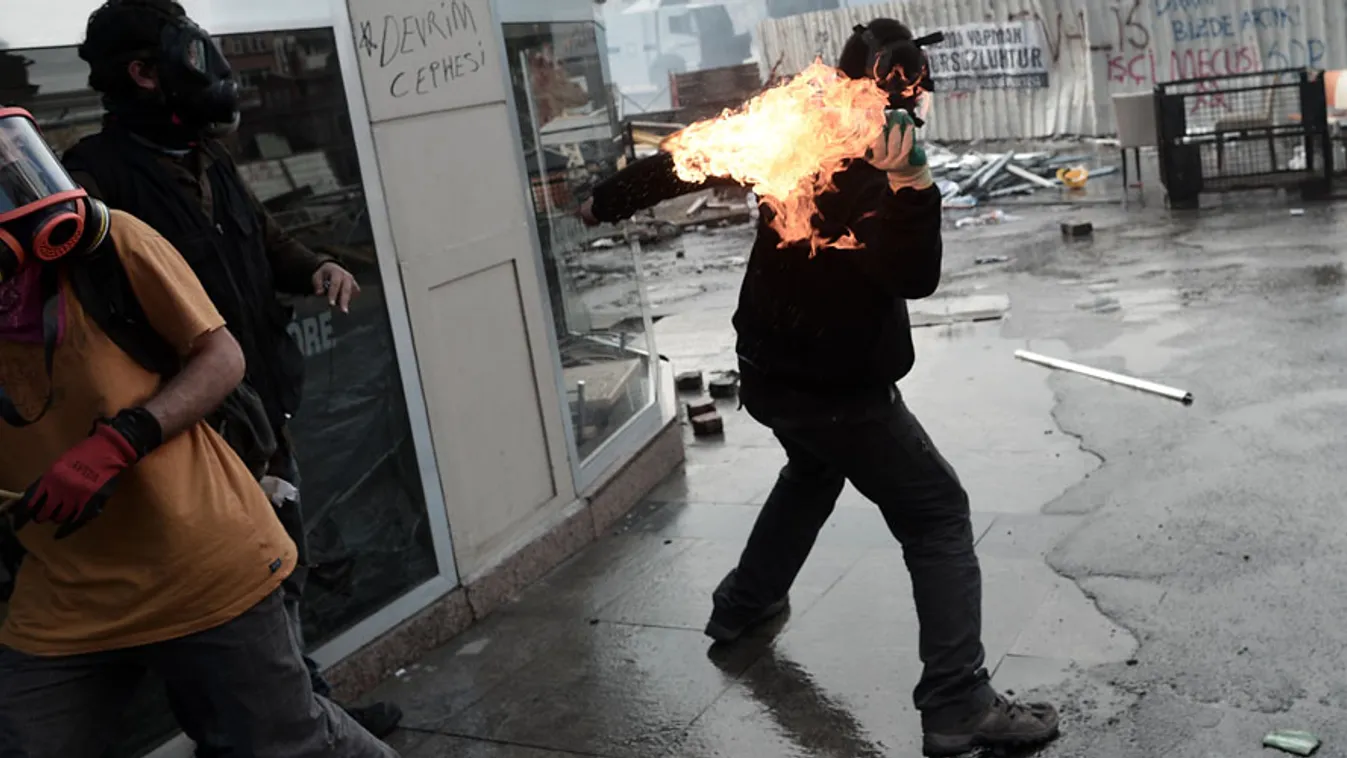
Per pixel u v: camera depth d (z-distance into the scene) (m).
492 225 4.62
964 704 3.34
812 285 3.21
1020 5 17.72
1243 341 6.84
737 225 15.24
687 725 3.69
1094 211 12.29
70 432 2.43
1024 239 11.30
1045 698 3.57
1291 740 3.19
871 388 3.33
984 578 4.39
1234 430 5.49
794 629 4.19
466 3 4.50
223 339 2.48
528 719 3.83
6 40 3.15
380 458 4.18
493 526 4.67
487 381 4.63
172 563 2.44
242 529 2.53
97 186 2.85
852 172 3.07
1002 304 8.58
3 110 2.29
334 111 4.00
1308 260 8.62
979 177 14.51
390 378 4.21
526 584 4.77
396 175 4.21
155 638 2.48
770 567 4.02
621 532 5.23
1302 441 5.23
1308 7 14.95
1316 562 4.15
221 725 2.66
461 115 4.48
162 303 2.45
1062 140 17.75
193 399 2.38
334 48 3.99
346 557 4.06
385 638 4.16
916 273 2.98
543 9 5.22
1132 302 8.14
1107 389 6.36
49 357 2.37
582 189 5.54
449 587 4.44
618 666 4.09
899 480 3.40
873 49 3.09
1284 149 11.83
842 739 3.52
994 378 6.87
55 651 2.46
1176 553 4.37
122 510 2.42
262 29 3.76
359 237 4.09
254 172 3.77
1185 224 10.80
